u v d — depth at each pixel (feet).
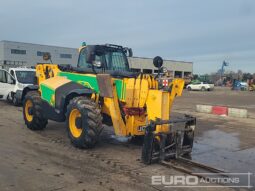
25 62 196.24
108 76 23.27
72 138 24.66
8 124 33.96
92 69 27.02
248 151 26.55
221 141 30.12
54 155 22.88
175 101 77.20
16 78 49.21
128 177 18.92
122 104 24.23
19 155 22.67
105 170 20.01
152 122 21.34
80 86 26.25
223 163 22.84
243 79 237.86
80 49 29.58
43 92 29.48
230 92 141.38
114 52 28.68
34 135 29.04
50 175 18.81
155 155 21.59
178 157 22.66
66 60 213.46
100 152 24.02
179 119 23.02
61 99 26.45
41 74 34.17
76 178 18.47
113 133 30.94
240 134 33.83
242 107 66.74
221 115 48.98
